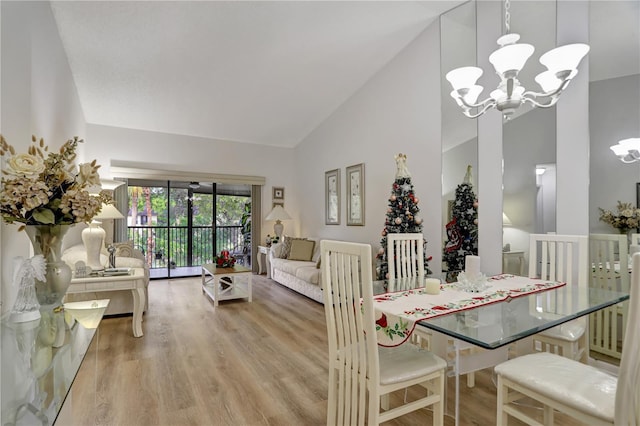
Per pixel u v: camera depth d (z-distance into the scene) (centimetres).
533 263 254
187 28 345
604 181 262
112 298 378
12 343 135
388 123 450
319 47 400
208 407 202
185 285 558
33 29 227
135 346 294
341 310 162
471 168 350
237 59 407
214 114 543
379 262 389
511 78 179
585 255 226
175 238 639
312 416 194
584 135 272
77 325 155
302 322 365
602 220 263
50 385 106
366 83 489
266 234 684
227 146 648
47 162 164
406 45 420
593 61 268
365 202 492
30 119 216
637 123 246
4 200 148
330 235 579
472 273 207
